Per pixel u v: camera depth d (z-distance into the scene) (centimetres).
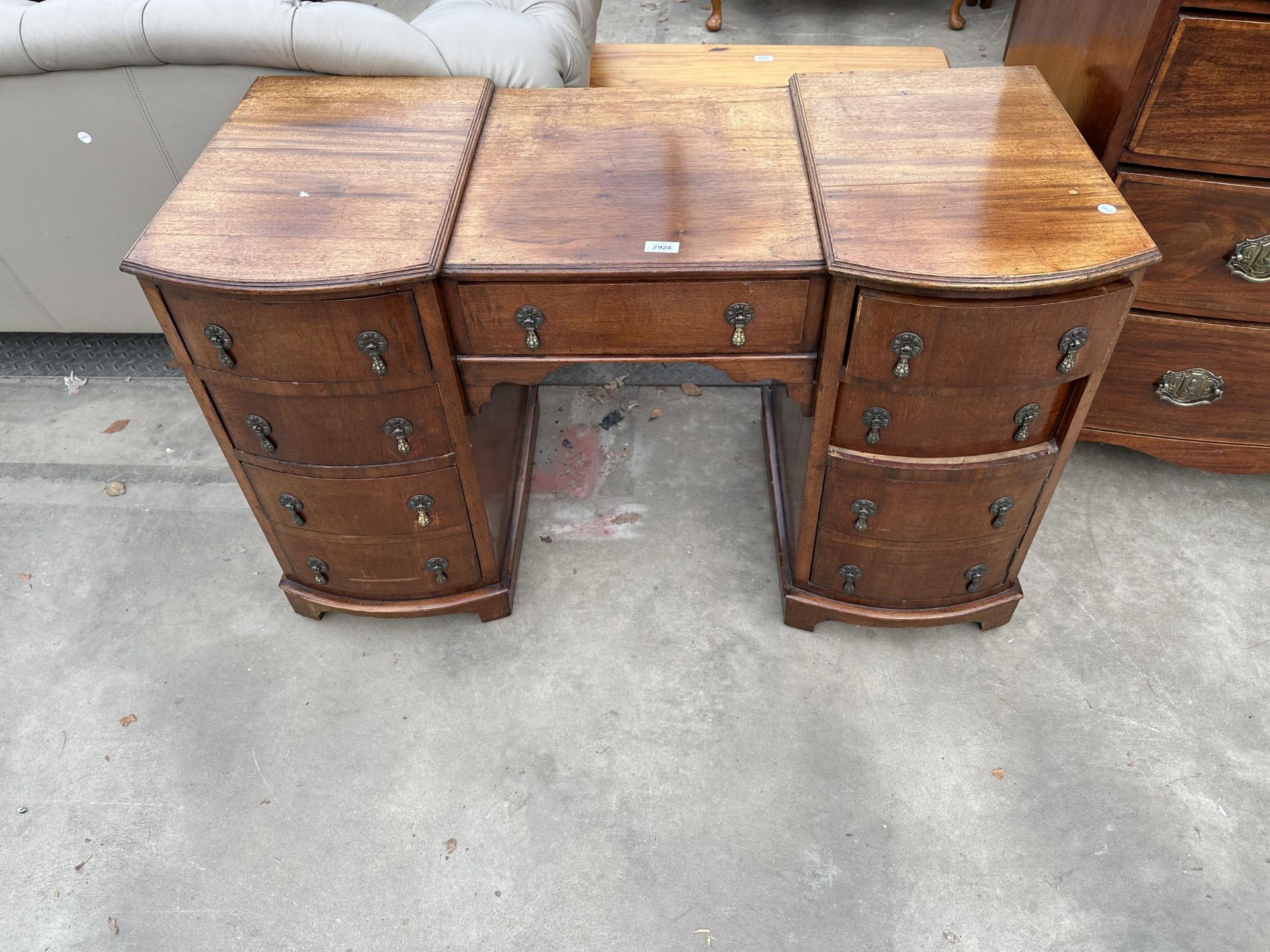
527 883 166
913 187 152
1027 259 136
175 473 244
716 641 203
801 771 180
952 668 196
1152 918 158
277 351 149
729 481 238
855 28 402
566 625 207
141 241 145
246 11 186
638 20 418
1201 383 203
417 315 146
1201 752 180
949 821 172
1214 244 180
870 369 150
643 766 182
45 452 250
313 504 178
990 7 416
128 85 203
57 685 198
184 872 169
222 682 198
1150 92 163
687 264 142
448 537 187
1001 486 167
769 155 165
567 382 268
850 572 189
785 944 157
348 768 183
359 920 162
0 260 246
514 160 166
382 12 190
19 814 177
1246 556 215
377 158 164
